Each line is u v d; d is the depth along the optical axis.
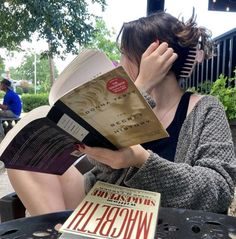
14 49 10.70
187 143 1.18
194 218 0.84
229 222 0.82
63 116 0.70
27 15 8.71
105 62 0.84
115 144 0.80
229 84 3.55
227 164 1.06
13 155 0.77
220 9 3.79
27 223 0.81
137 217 0.72
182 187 0.92
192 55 1.24
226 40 3.78
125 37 1.24
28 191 1.17
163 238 0.74
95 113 0.70
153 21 1.22
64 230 0.66
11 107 8.60
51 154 0.83
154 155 0.90
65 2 8.93
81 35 9.24
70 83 0.82
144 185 0.91
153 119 0.69
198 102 1.23
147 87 1.04
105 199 0.80
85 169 1.50
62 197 1.23
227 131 1.16
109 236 0.64
